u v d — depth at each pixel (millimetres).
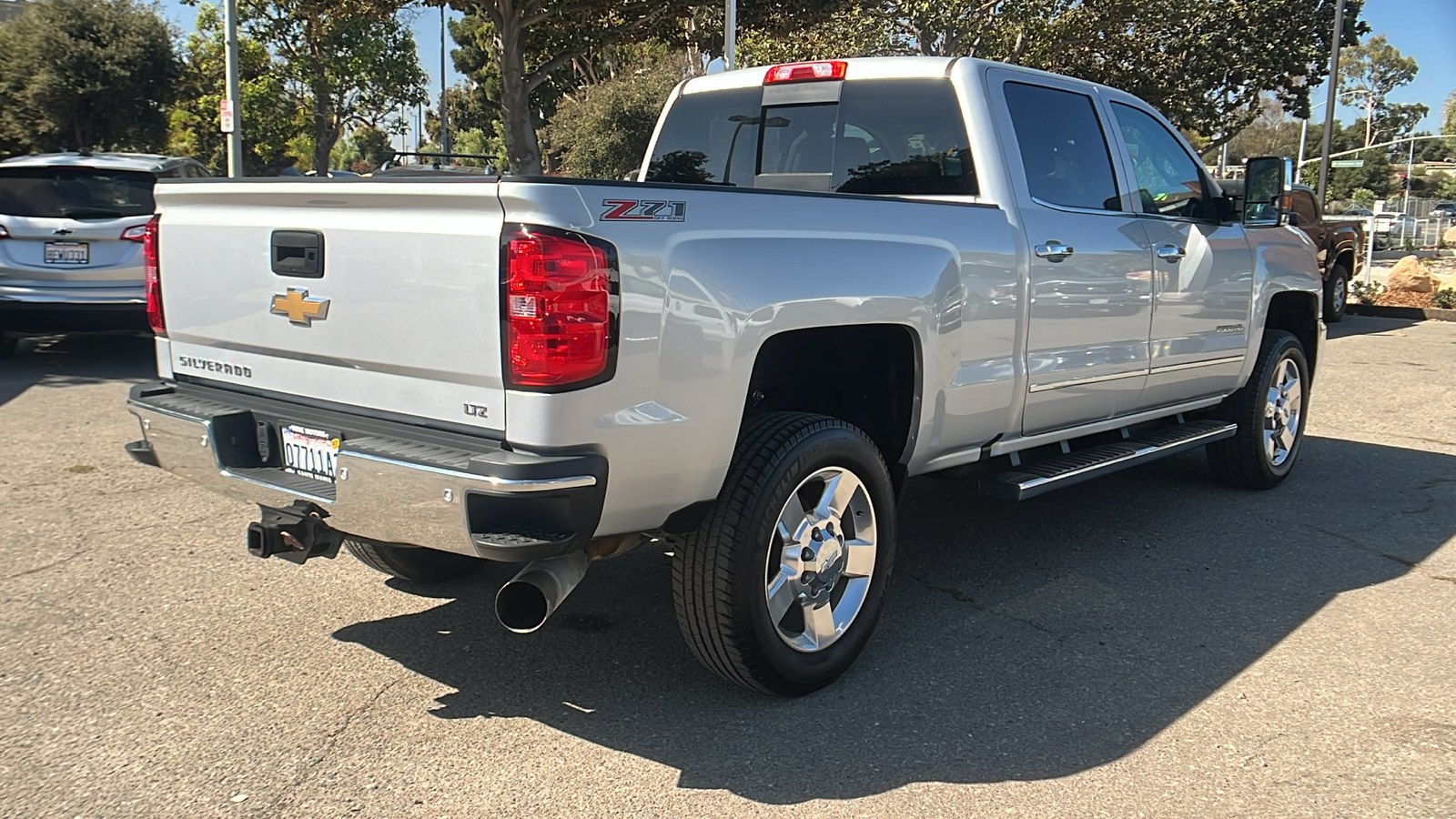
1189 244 5227
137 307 9211
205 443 3398
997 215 4156
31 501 5629
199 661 3760
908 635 4047
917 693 3553
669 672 3713
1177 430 5555
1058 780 3020
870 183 4629
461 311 2863
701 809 2857
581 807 2865
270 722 3320
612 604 4348
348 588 4504
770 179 4836
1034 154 4496
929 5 19859
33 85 24125
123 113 25797
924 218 3820
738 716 3385
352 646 3902
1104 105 4992
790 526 3404
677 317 2969
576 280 2748
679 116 5305
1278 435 6289
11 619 4098
